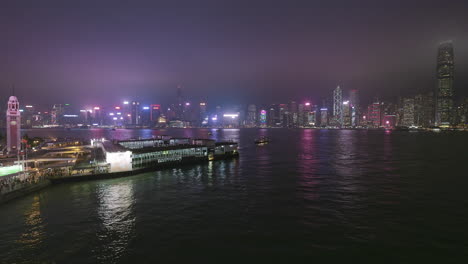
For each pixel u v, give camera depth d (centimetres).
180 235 4722
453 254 4031
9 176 7494
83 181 9094
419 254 4041
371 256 3991
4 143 17400
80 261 3912
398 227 5025
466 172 10594
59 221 5406
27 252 4172
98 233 4822
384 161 13825
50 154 13312
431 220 5366
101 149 15038
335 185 8456
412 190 7756
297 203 6544
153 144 17025
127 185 8556
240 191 7756
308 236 4656
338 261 3859
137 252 4144
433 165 12431
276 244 4375
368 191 7669
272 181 9125
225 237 4631
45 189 8025
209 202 6662
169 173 10694
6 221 5431
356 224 5175
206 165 12838
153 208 6194
